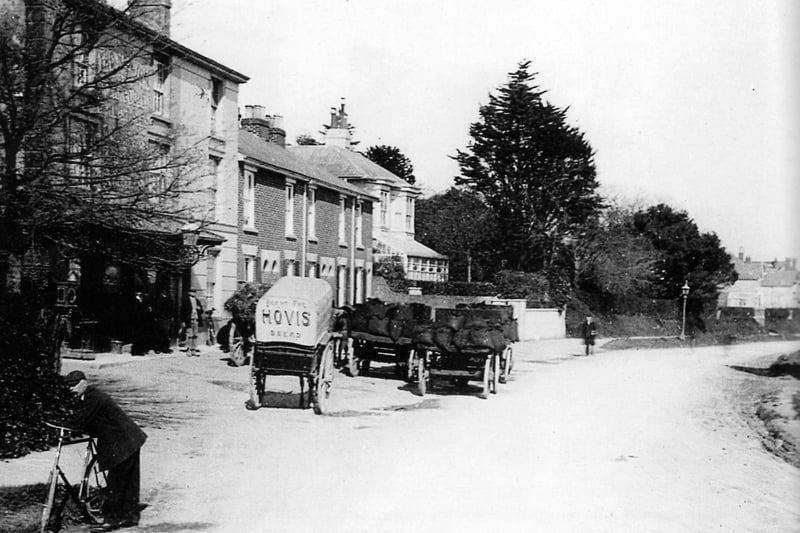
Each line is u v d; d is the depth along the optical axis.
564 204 57.66
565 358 37.84
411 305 25.59
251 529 8.63
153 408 16.06
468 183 59.72
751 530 9.32
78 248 14.92
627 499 10.54
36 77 13.56
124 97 19.98
